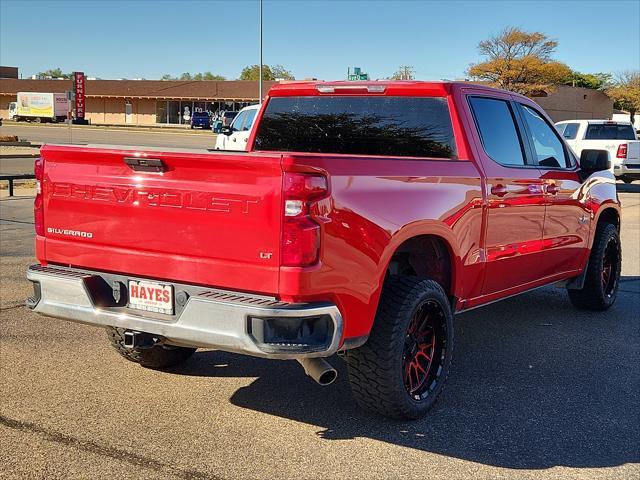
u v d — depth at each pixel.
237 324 3.57
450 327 4.53
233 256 3.68
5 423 4.18
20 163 24.50
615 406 4.69
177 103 79.19
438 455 3.90
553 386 5.05
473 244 4.87
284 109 5.80
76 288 4.11
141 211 3.94
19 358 5.33
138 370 5.16
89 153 4.06
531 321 6.86
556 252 6.11
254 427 4.22
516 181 5.32
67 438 4.00
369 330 3.96
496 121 5.38
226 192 3.66
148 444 3.95
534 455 3.93
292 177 3.53
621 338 6.31
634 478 3.69
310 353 3.59
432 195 4.39
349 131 5.50
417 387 4.40
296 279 3.54
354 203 3.79
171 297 3.89
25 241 10.14
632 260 10.12
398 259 4.93
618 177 22.92
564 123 22.88
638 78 73.50
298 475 3.63
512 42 67.81
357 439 4.08
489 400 4.75
